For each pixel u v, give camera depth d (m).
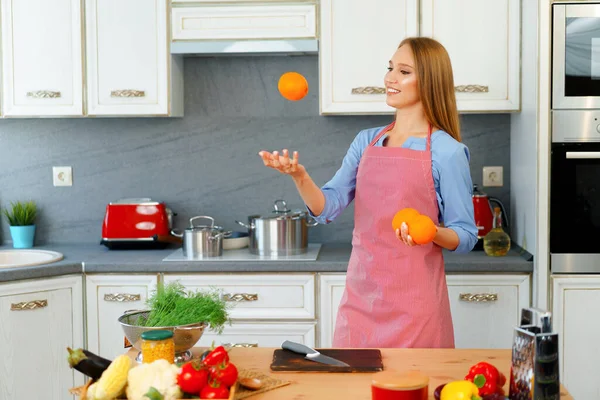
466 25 3.38
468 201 2.36
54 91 3.53
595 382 3.20
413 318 2.36
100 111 3.53
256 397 1.64
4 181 3.92
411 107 2.44
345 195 2.54
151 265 3.29
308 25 3.44
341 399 1.63
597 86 3.12
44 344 3.23
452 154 2.33
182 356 1.88
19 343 3.18
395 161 2.39
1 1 3.50
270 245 3.47
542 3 3.10
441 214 2.43
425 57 2.37
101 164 3.90
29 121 3.89
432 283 2.38
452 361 1.90
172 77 3.57
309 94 3.81
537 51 3.13
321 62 3.45
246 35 3.46
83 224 3.93
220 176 3.87
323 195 2.40
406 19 3.40
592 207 3.16
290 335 3.30
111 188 3.91
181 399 1.51
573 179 3.15
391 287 2.38
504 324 3.25
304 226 3.52
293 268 3.27
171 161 3.88
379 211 2.41
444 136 2.37
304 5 3.43
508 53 3.39
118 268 3.29
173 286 2.00
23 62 3.53
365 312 2.42
